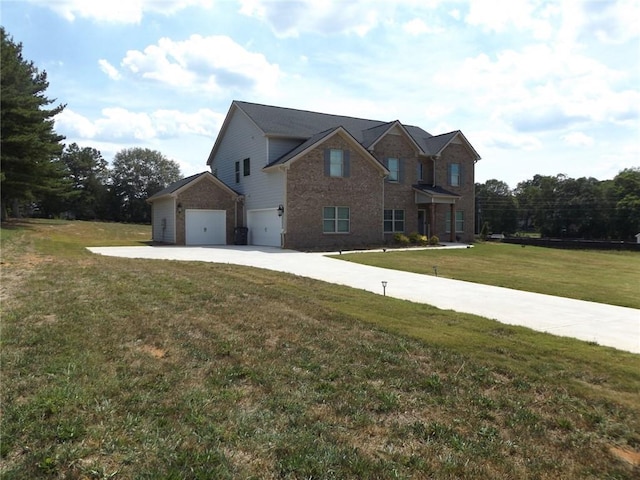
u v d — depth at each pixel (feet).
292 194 73.56
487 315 26.68
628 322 25.43
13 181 94.48
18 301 25.11
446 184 96.37
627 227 194.80
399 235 82.94
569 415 12.92
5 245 57.26
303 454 10.38
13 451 10.26
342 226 78.38
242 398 13.37
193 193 82.23
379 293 32.96
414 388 14.48
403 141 88.43
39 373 14.67
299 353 17.49
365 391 14.08
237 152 89.61
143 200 242.37
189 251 66.08
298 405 12.94
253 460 10.16
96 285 30.25
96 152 242.58
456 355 17.65
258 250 69.15
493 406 13.33
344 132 77.00
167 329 20.25
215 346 18.08
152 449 10.43
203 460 10.04
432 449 10.87
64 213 225.76
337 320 22.84
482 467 10.16
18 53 109.70
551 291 36.11
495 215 238.48
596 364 17.11
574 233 218.18
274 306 25.61
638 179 203.51
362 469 9.89
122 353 16.94
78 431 11.06
